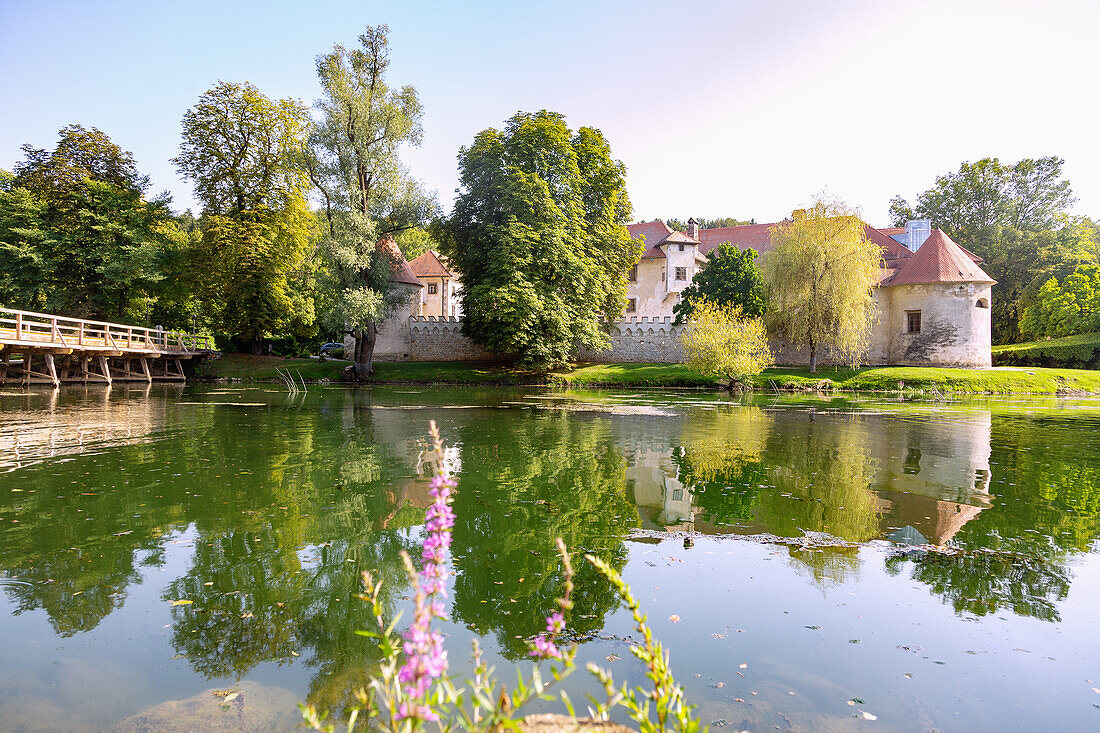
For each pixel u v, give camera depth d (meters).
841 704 3.29
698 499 7.66
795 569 5.32
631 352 38.62
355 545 5.81
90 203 33.31
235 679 3.51
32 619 4.27
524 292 29.47
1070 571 5.30
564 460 10.20
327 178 29.69
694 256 48.97
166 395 23.09
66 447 11.06
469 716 3.04
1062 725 3.13
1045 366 37.94
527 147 31.64
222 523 6.47
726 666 3.68
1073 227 51.09
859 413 18.75
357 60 29.67
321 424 14.69
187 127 31.83
